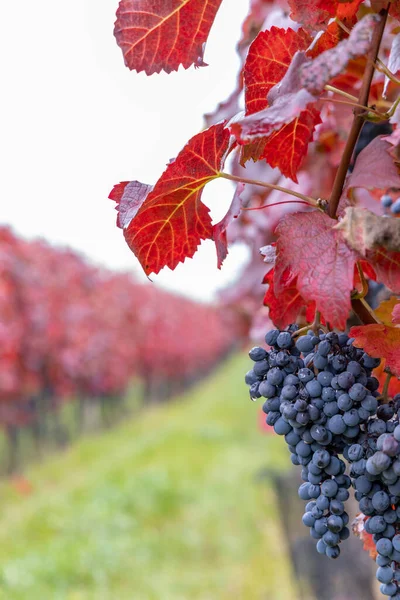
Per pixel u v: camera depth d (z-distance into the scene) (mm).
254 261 3275
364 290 1069
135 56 1188
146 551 8719
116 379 18500
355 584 4273
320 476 1038
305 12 1049
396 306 1052
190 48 1185
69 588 7477
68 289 15125
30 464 14914
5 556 8266
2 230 12047
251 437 17219
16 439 13805
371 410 961
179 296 31078
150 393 27062
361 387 967
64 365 14391
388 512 975
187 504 11188
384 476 929
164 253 1157
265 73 1083
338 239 956
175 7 1144
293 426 1011
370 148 980
